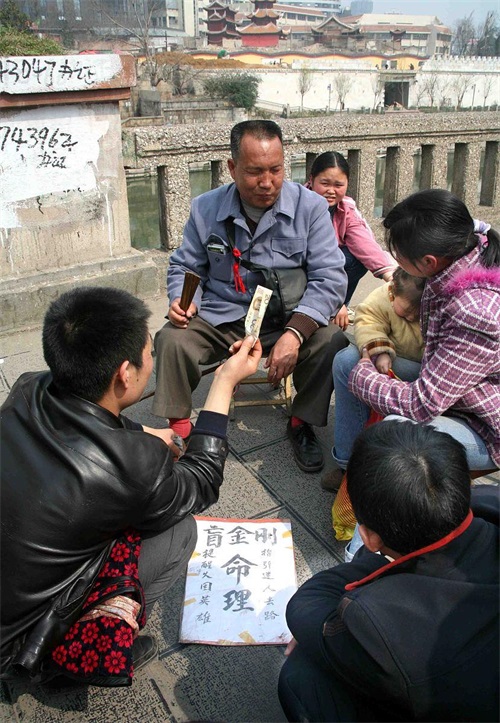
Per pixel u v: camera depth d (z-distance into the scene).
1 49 6.95
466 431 1.93
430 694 1.12
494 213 5.79
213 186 4.56
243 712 1.66
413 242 1.81
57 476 1.40
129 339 1.49
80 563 1.48
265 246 2.65
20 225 3.72
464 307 1.79
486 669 1.10
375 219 5.26
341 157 3.19
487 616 1.12
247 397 3.24
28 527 1.39
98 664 1.45
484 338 1.78
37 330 3.90
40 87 3.40
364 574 1.50
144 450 1.48
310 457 2.66
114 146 3.92
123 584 1.50
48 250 3.88
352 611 1.16
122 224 4.14
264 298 2.21
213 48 53.41
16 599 1.42
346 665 1.21
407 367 2.25
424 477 1.16
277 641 1.86
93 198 3.93
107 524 1.44
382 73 40.81
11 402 1.56
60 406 1.48
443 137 5.21
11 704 1.69
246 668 1.79
